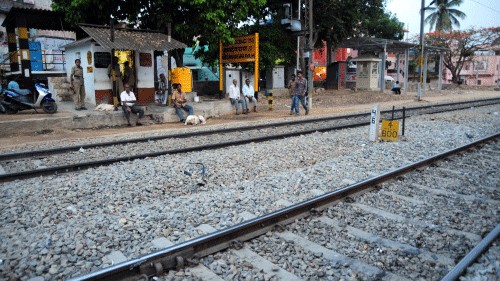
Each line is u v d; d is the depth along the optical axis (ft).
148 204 20.45
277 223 17.25
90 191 22.07
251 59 67.77
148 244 15.48
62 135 42.88
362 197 21.31
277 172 27.17
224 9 63.82
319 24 104.37
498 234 15.69
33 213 18.66
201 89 94.48
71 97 64.90
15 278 12.85
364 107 80.48
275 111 70.85
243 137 41.55
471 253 14.07
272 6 94.99
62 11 61.21
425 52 131.54
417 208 19.72
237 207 19.62
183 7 62.13
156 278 13.01
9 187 22.94
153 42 55.21
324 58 179.22
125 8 62.90
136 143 37.52
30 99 50.21
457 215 18.79
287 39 96.53
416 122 51.75
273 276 13.39
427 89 147.95
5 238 15.98
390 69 228.43
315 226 17.49
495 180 24.49
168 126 50.55
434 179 24.68
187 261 13.92
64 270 13.44
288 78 123.75
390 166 28.02
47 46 89.20
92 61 56.59
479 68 225.56
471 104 82.43
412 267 13.99
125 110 49.70
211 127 48.96
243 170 27.22
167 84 65.87
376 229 17.29
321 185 23.35
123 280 12.70
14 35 72.38
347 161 29.45
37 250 14.75
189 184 23.91
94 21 64.03
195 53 81.97
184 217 18.16
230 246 15.31
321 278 13.34
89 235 16.11
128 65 60.59
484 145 35.32
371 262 14.44
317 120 55.06
